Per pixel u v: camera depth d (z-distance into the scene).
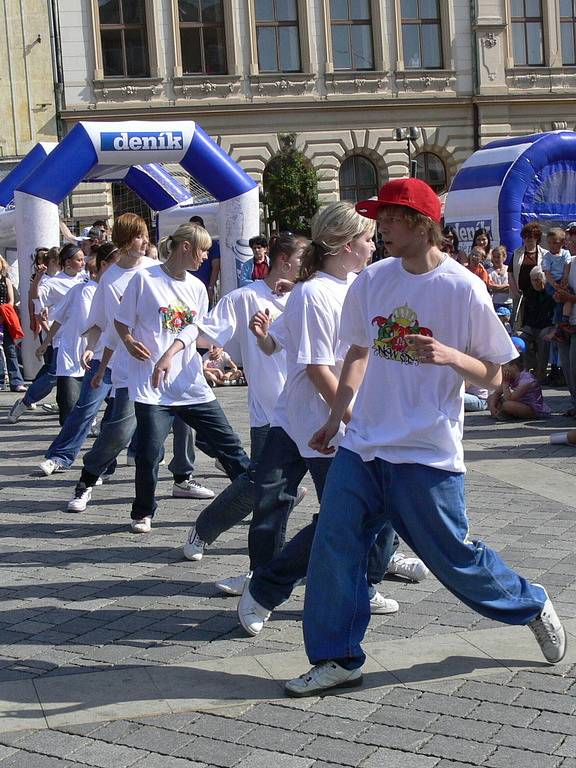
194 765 3.52
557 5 35.81
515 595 4.09
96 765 3.54
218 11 34.00
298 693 4.03
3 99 32.59
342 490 3.97
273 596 4.78
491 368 3.86
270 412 5.65
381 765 3.48
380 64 34.78
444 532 3.91
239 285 16.77
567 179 19.75
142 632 4.89
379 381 3.93
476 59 35.19
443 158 35.44
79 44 32.97
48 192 15.83
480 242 16.20
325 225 4.55
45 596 5.48
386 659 4.38
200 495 7.70
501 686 4.07
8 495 8.02
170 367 6.39
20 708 4.02
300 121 34.28
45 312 11.68
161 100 33.50
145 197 18.95
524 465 8.53
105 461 7.37
